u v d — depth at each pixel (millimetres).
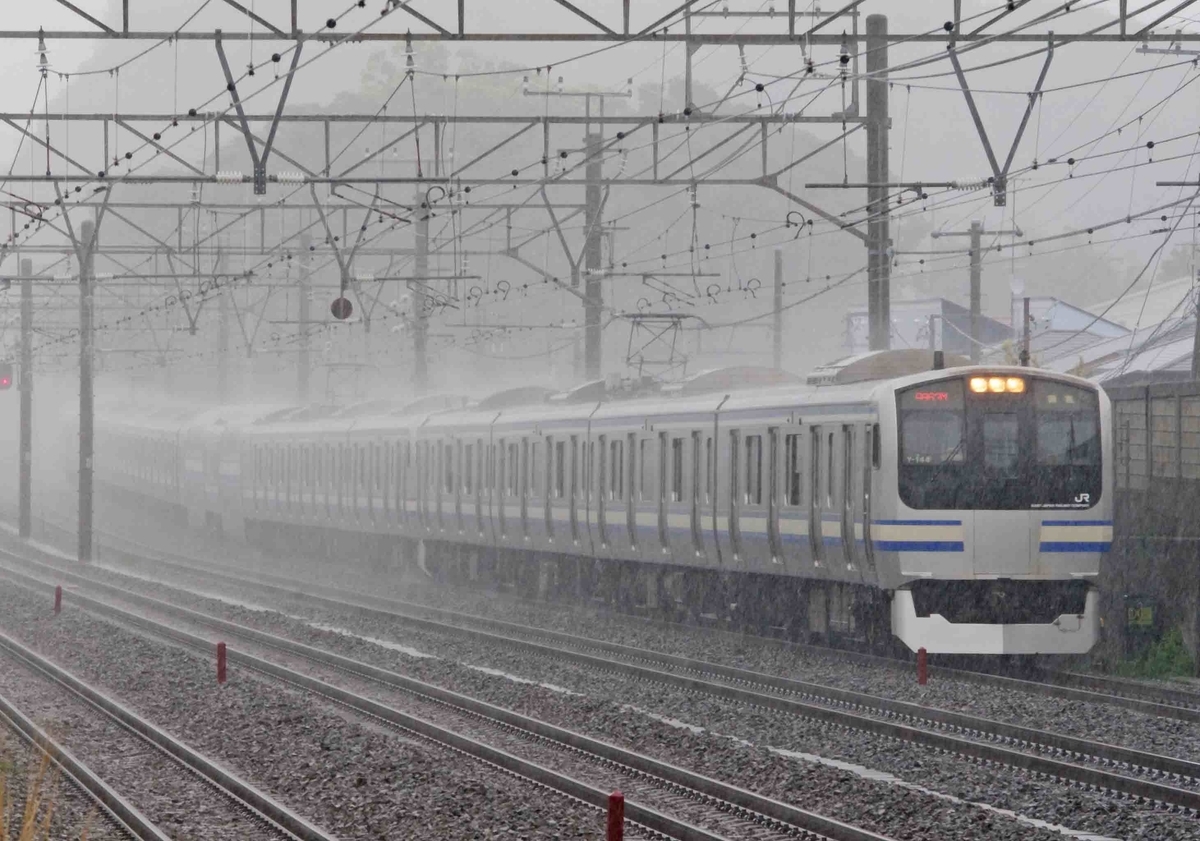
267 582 136125
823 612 80062
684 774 47500
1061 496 70688
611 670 75812
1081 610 71125
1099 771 45750
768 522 81125
